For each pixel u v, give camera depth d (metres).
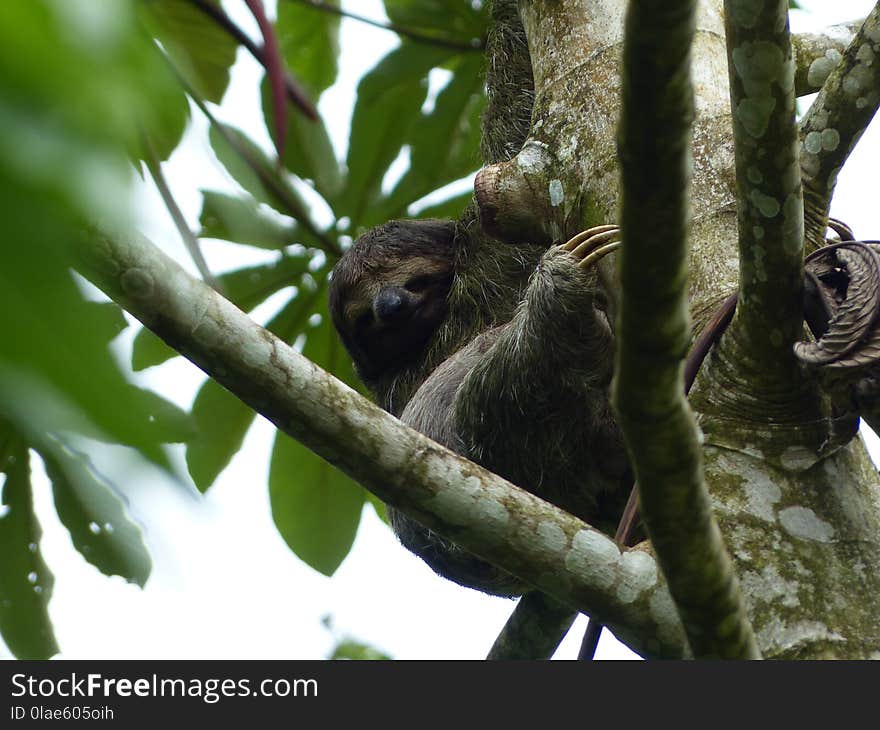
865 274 6.97
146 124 2.06
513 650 10.73
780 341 7.10
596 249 9.34
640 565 6.92
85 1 1.85
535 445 10.62
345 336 14.65
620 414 5.17
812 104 8.43
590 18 10.09
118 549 4.16
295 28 14.08
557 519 6.95
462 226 14.20
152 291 6.38
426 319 14.27
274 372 6.74
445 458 6.95
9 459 9.98
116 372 1.92
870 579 6.89
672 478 5.21
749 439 7.30
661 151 4.47
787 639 6.64
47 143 1.78
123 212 1.86
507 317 13.41
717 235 8.30
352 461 6.86
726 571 5.48
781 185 6.59
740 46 6.32
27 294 1.79
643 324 4.89
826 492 7.16
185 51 6.62
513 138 13.21
